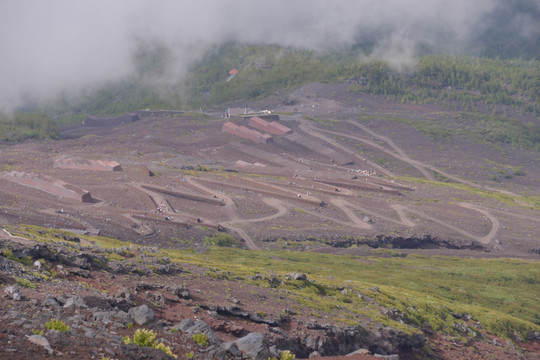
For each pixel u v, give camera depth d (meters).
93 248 102.81
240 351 51.94
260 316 82.00
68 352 38.88
